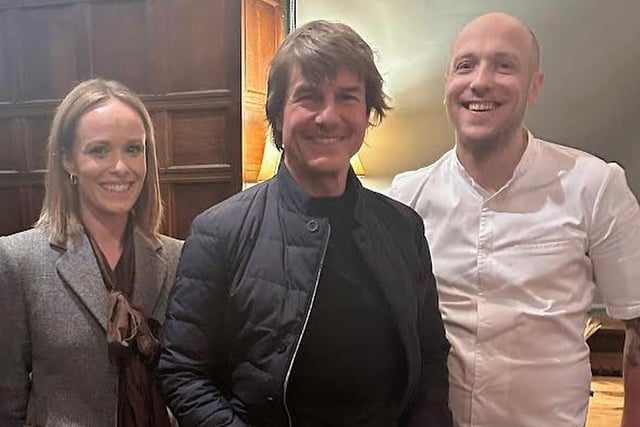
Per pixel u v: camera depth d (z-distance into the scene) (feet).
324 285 3.58
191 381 3.59
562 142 9.29
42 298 4.24
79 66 11.54
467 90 4.48
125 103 4.50
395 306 3.68
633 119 9.00
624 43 8.91
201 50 10.80
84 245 4.40
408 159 9.84
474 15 9.40
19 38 11.80
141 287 4.53
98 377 4.20
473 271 4.65
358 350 3.58
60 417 4.16
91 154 4.35
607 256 4.51
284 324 3.46
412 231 4.07
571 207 4.52
